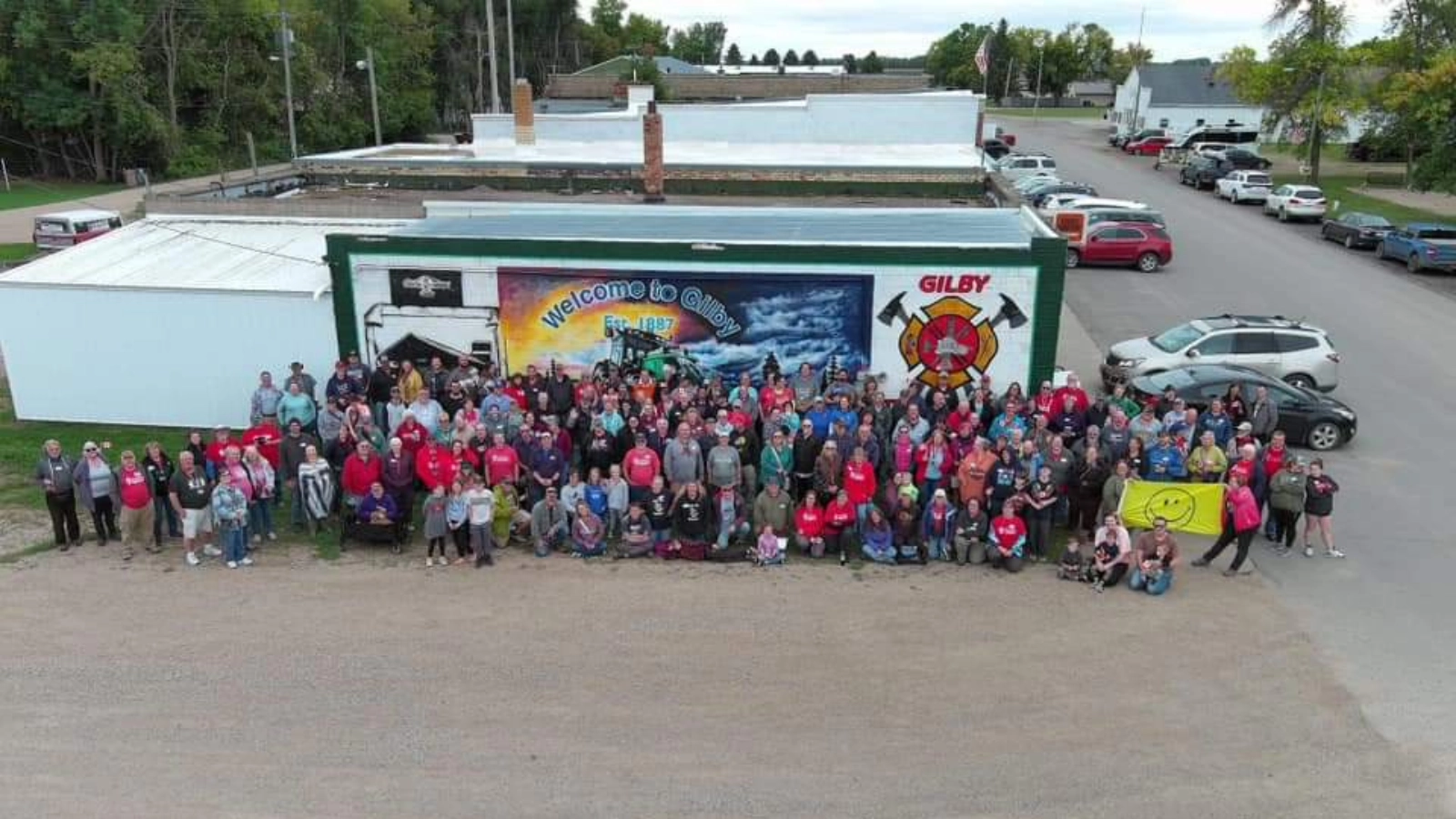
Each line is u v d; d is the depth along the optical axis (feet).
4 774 31.14
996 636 39.70
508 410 52.49
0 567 45.93
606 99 230.68
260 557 47.06
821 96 107.96
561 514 47.19
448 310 60.75
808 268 57.16
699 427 49.80
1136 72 271.69
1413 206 151.02
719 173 84.12
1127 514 46.57
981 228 63.41
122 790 30.45
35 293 62.95
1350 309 93.30
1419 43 164.86
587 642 39.11
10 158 207.62
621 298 59.06
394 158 92.07
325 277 63.62
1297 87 174.40
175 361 63.67
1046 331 56.70
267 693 35.53
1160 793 30.55
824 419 51.70
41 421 65.57
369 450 47.57
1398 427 63.87
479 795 30.22
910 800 30.09
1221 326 69.05
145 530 47.73
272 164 232.32
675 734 33.24
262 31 225.76
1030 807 29.84
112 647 38.73
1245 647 39.01
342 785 30.66
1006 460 46.85
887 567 46.09
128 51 198.18
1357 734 33.58
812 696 35.50
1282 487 46.65
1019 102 467.93
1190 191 171.12
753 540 48.37
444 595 43.16
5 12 190.70
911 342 57.82
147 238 71.46
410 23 281.74
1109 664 37.70
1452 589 43.93
